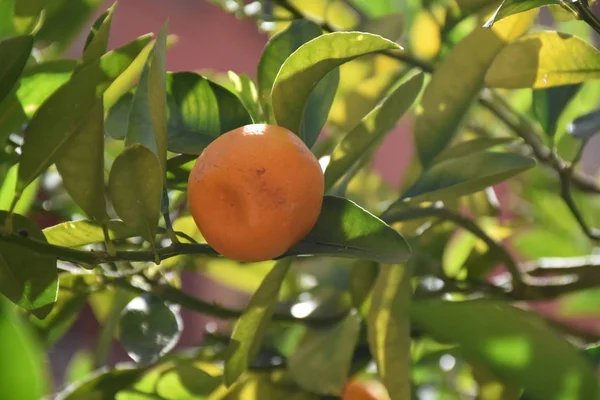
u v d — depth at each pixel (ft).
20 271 1.62
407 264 1.76
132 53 1.60
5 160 1.76
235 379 1.70
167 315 1.89
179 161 1.71
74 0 1.97
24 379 1.38
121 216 1.57
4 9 1.86
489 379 1.86
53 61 1.77
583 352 1.62
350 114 2.02
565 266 2.03
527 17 1.72
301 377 1.77
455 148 1.87
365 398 1.86
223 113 1.73
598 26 1.64
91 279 1.89
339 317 1.98
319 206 1.55
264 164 1.51
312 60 1.55
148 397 1.85
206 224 1.53
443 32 2.04
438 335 1.52
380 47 1.53
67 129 1.59
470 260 2.07
